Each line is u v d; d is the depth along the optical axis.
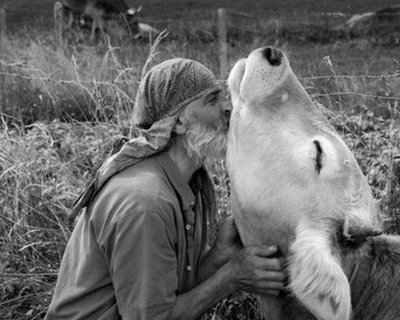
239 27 17.00
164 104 3.19
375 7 19.77
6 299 4.71
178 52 12.33
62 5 15.60
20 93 8.48
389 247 3.22
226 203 4.67
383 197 4.56
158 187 3.14
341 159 3.03
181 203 3.24
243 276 3.17
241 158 3.16
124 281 3.08
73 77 8.67
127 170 3.21
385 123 6.20
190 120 3.19
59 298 3.30
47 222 4.92
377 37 15.94
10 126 7.68
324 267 2.81
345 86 8.42
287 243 3.09
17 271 4.80
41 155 5.32
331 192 3.00
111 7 16.88
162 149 3.22
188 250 3.31
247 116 3.16
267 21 17.48
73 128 6.44
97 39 14.76
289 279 3.05
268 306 3.33
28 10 17.36
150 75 3.23
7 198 5.02
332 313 2.80
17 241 4.90
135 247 3.05
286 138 3.09
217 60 12.37
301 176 3.03
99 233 3.15
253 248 3.16
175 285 3.14
